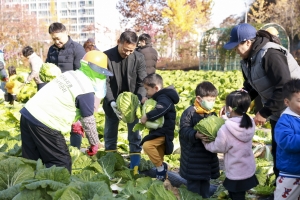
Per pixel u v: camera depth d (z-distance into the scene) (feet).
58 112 14.85
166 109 17.84
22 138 15.61
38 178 12.89
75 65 22.54
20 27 152.05
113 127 21.88
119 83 20.85
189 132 15.98
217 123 15.49
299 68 16.83
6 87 47.06
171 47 157.28
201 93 16.33
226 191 17.72
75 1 291.99
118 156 20.17
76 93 14.87
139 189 14.97
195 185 16.57
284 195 13.74
